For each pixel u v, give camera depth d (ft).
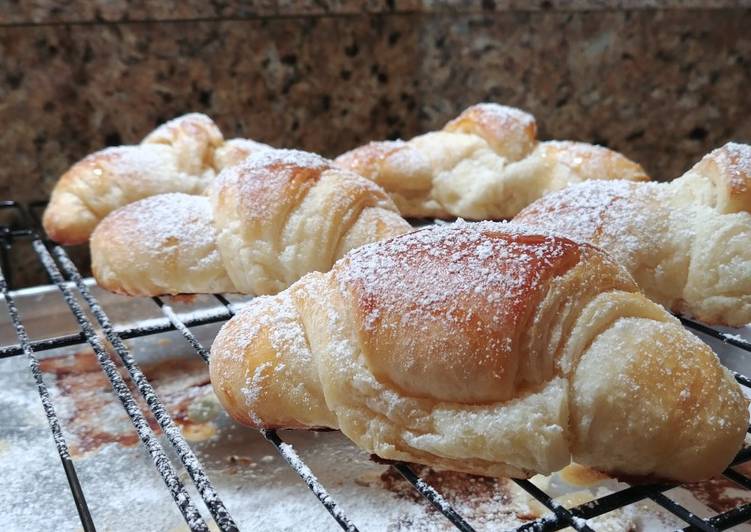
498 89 1.77
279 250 1.02
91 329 0.90
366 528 0.76
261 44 1.61
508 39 1.73
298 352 0.78
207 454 0.85
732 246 0.94
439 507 0.68
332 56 1.69
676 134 1.76
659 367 0.70
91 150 1.53
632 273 0.96
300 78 1.67
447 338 0.70
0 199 1.49
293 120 1.69
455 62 1.77
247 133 1.66
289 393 0.78
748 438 0.81
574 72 1.73
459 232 0.76
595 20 1.69
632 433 0.69
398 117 1.80
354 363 0.74
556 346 0.70
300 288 0.81
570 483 0.81
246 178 1.05
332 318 0.75
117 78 1.51
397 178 1.31
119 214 1.12
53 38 1.45
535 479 0.82
